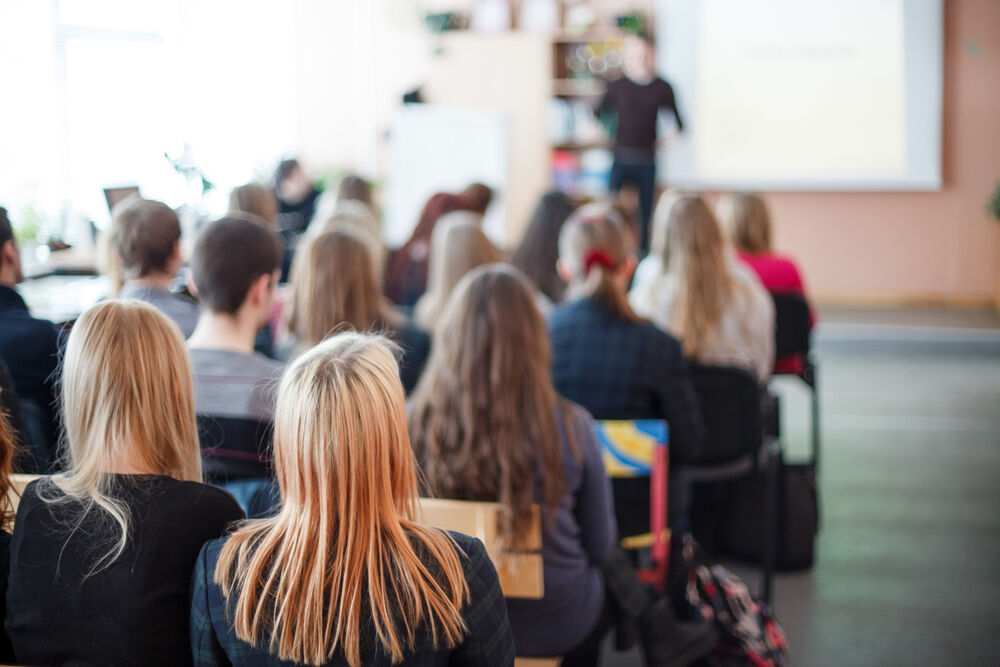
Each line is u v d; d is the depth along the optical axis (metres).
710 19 8.06
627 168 7.84
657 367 2.56
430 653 1.17
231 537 1.24
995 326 7.19
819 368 6.61
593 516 1.96
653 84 7.75
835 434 5.04
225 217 2.24
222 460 2.02
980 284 8.08
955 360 6.81
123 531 1.35
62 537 1.37
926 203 8.08
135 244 2.60
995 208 7.37
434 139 7.62
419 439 1.95
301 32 8.37
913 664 2.74
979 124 7.91
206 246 2.16
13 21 7.41
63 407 1.50
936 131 7.88
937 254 8.12
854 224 8.21
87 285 4.05
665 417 2.59
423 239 4.67
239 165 8.20
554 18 8.07
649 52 8.08
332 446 1.15
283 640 1.15
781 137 8.09
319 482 1.16
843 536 3.69
